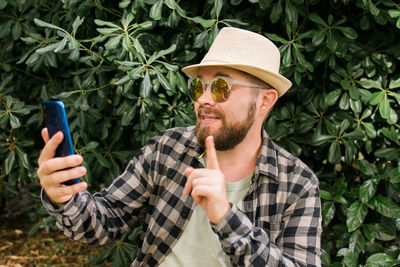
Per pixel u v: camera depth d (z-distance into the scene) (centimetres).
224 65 128
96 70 219
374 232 221
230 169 143
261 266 113
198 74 139
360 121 226
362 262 230
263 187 138
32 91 274
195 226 141
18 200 473
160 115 227
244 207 137
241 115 132
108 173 248
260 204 137
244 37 136
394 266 230
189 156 146
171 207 143
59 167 110
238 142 134
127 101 226
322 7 229
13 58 262
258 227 126
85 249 376
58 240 393
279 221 136
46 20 244
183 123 220
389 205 214
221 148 134
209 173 107
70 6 213
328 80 234
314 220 135
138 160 152
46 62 222
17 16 246
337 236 239
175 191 144
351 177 245
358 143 236
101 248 375
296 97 244
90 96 235
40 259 357
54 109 112
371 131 223
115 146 252
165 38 235
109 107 245
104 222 141
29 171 271
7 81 257
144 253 145
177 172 145
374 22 221
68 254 367
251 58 134
